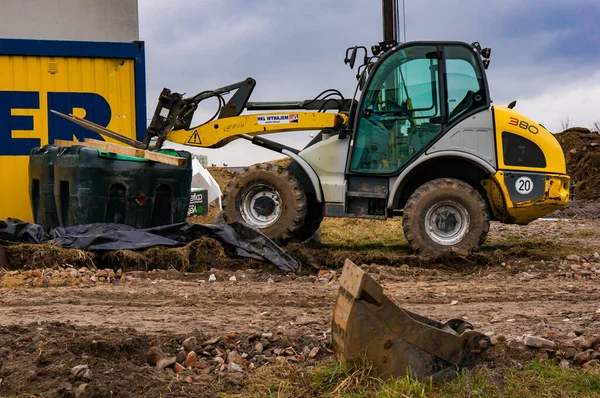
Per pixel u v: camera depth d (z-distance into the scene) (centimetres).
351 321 404
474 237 969
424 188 977
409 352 410
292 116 1059
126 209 898
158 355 460
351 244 1139
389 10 1769
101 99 1099
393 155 1011
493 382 411
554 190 988
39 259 795
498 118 995
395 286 766
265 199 1039
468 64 1007
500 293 725
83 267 797
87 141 936
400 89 1013
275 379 428
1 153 1080
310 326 554
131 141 1022
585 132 2775
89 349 459
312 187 1092
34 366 427
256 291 716
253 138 1086
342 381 404
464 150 995
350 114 1032
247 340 497
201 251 848
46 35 1128
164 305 641
